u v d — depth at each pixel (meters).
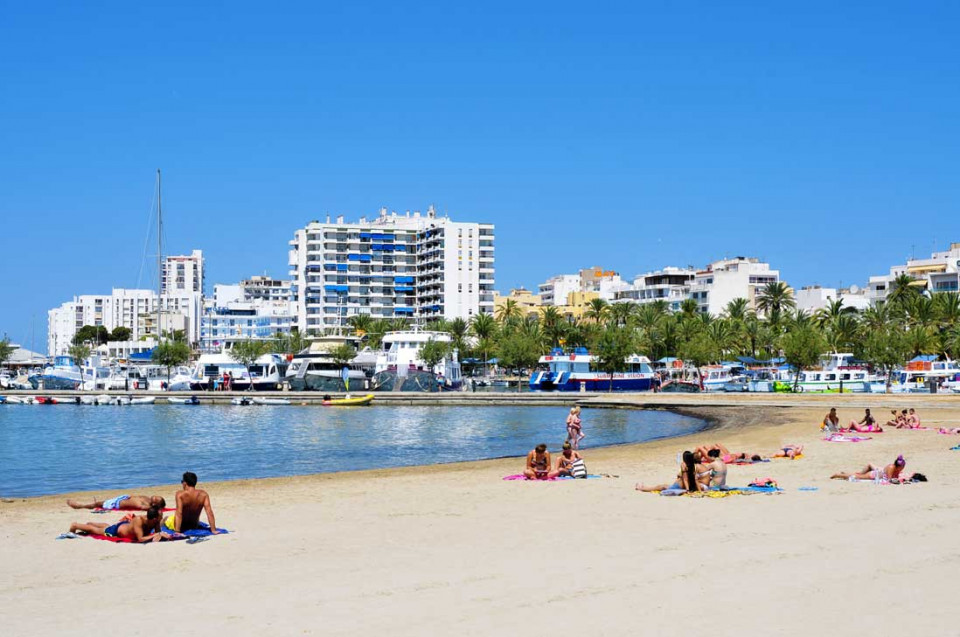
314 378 118.50
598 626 12.58
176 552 18.47
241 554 18.23
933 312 147.50
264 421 78.62
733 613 13.10
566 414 85.62
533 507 24.30
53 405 104.44
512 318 194.62
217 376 128.88
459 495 27.31
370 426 72.25
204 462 46.69
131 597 14.73
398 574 16.12
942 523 20.42
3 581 15.95
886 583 14.77
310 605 14.03
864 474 28.64
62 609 14.03
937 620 12.71
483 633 12.36
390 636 12.31
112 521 23.25
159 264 146.38
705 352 130.00
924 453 38.56
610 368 118.81
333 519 22.88
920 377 119.25
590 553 17.62
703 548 17.86
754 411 78.50
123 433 66.56
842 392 110.88
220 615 13.52
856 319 163.62
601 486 28.61
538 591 14.58
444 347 131.88
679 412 84.50
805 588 14.47
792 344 113.56
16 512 25.09
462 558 17.45
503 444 56.50
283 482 33.16
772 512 22.31
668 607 13.46
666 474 32.91
